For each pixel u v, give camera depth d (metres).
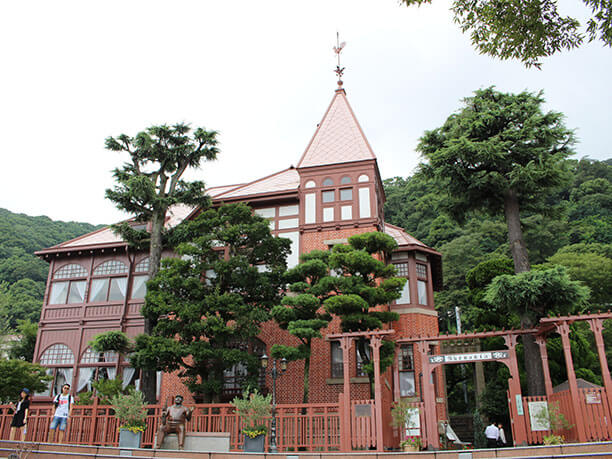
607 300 35.81
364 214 23.58
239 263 19.16
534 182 18.23
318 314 18.33
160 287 19.67
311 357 21.48
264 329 22.62
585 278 36.12
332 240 23.41
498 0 9.24
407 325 23.00
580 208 64.38
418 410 14.17
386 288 17.47
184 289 19.41
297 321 17.12
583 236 55.47
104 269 27.69
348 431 13.87
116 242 27.28
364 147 25.02
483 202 20.55
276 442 14.25
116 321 26.14
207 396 18.22
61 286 28.00
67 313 27.27
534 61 9.96
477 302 25.17
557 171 17.94
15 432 15.15
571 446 11.05
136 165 22.58
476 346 25.03
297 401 20.92
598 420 12.31
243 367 22.08
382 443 13.66
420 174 20.42
